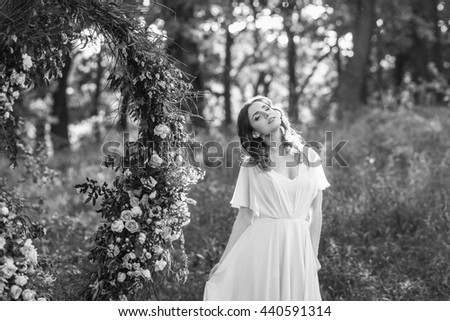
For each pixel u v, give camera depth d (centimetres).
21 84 445
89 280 484
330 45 1639
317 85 2034
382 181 813
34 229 464
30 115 1661
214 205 788
